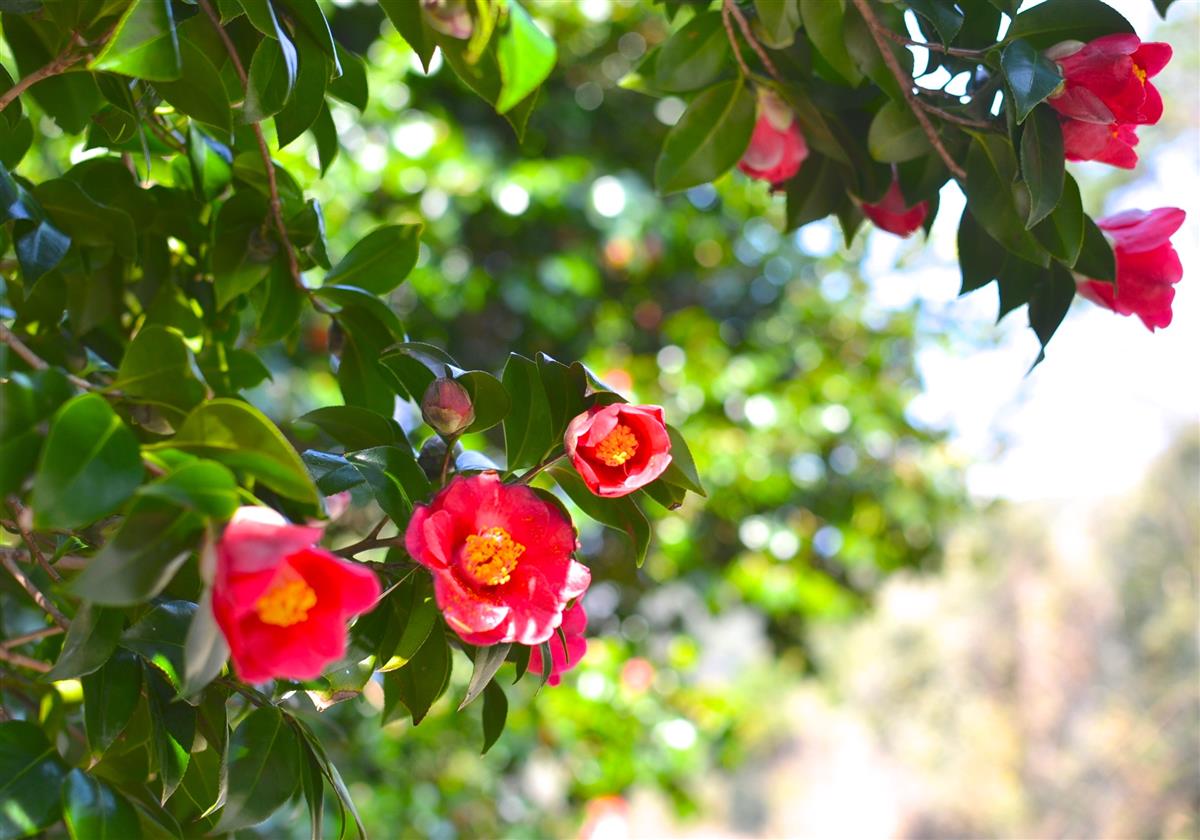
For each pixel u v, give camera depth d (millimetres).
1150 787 6398
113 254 854
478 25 665
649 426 667
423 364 753
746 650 6035
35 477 566
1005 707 7359
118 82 754
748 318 2658
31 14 779
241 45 735
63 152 1287
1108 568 7129
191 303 901
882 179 860
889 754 8594
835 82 850
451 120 1930
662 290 2584
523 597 642
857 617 2900
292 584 561
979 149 764
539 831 2270
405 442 746
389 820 1971
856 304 2643
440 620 698
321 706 695
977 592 7668
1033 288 808
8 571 757
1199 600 6672
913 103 764
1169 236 780
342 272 854
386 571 676
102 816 673
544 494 669
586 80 2271
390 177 1822
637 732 2094
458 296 1959
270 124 1031
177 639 673
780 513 2426
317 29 712
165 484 556
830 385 2428
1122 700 6727
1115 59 710
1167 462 7074
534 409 692
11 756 675
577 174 1939
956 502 2713
